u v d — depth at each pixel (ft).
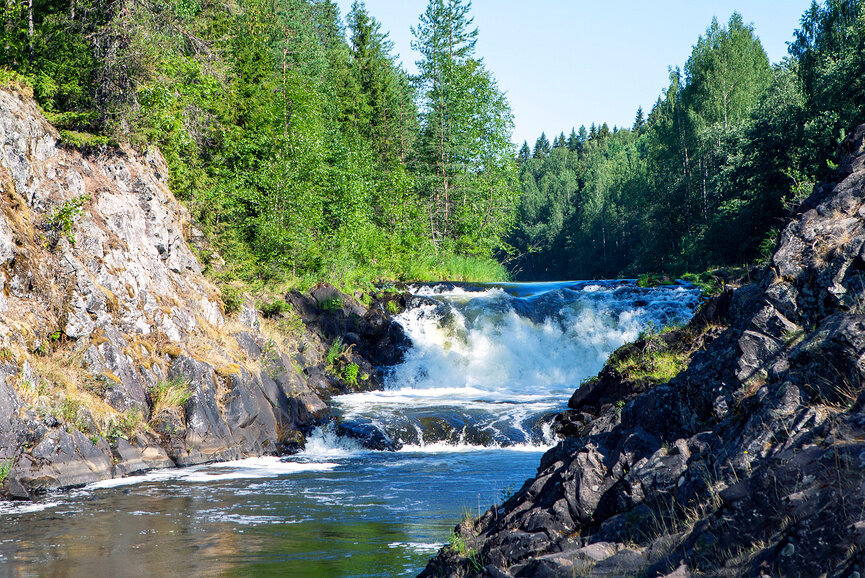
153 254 63.10
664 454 19.76
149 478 46.75
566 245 354.74
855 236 20.79
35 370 45.60
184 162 85.35
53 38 63.77
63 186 55.72
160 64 69.36
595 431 25.29
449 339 92.38
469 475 49.42
